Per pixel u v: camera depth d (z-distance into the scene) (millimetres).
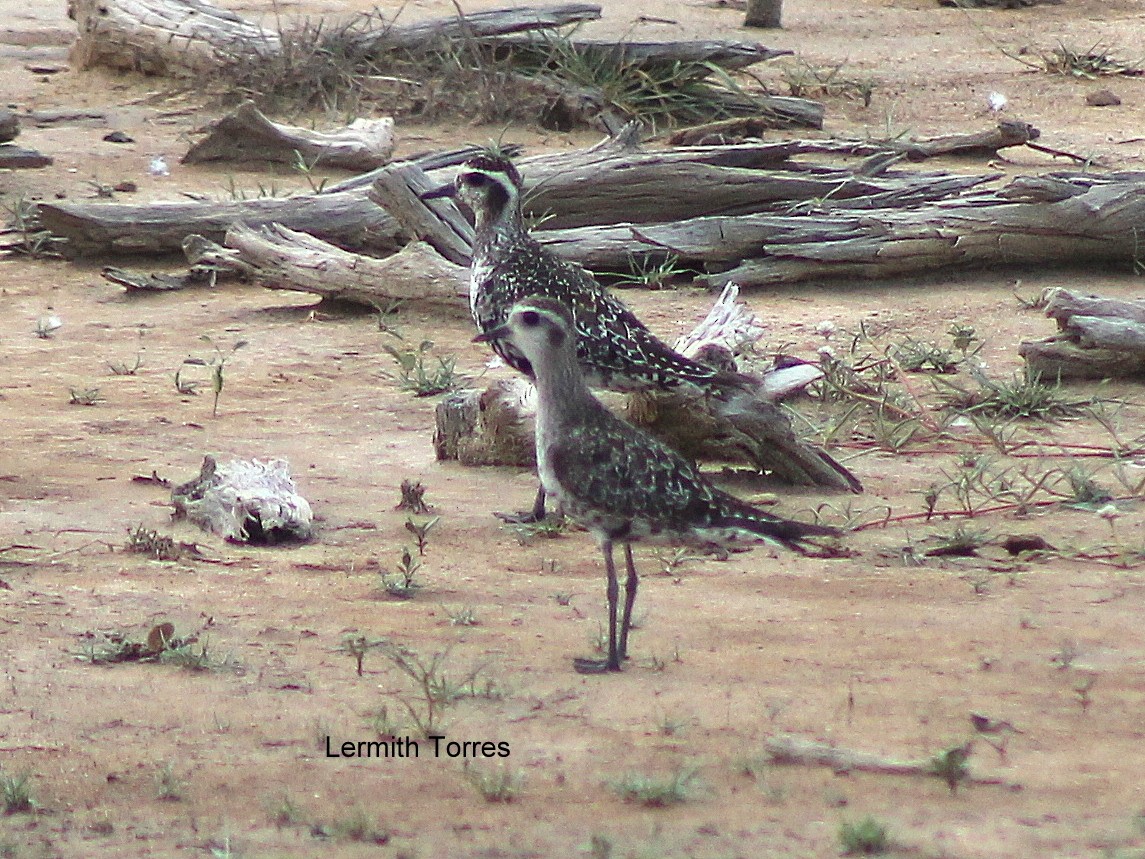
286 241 19672
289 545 12133
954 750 7957
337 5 36406
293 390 16453
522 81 28281
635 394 13914
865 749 8305
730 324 15695
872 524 12703
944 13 38844
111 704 8992
